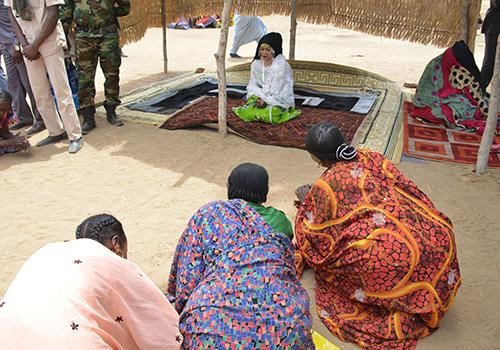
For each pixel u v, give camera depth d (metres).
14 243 3.74
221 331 2.02
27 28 4.92
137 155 5.28
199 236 2.24
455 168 4.86
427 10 7.29
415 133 5.69
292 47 8.04
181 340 2.11
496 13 6.72
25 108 6.14
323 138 2.89
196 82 8.06
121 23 8.17
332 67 7.58
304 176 4.72
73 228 3.92
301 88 7.54
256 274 2.11
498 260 3.45
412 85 8.16
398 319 2.70
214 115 6.04
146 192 4.48
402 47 12.02
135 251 3.61
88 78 5.79
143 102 7.01
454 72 5.93
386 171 2.91
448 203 4.21
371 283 2.72
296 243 3.31
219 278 2.11
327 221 2.91
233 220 2.23
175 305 2.31
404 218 2.73
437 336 2.79
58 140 5.70
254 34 10.77
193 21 15.04
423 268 2.65
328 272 3.04
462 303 3.05
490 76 7.05
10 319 1.61
